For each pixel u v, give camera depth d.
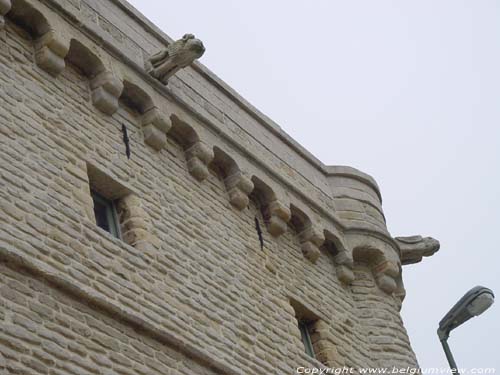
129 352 17.94
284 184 23.78
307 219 23.97
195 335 19.58
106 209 20.06
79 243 18.41
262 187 23.19
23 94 19.25
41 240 17.88
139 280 19.09
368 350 23.95
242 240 22.11
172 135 21.83
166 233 20.34
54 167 18.94
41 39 19.91
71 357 17.08
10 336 16.45
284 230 23.27
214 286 20.67
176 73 22.50
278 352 21.23
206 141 22.11
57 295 17.41
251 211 22.94
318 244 24.02
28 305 16.92
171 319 19.28
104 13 21.50
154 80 21.52
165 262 19.89
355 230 25.09
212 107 23.02
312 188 24.94
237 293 21.12
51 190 18.59
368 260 25.20
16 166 18.33
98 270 18.45
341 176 25.98
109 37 21.02
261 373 20.50
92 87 20.56
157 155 21.25
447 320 21.78
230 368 19.53
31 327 16.77
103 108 20.52
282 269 22.83
